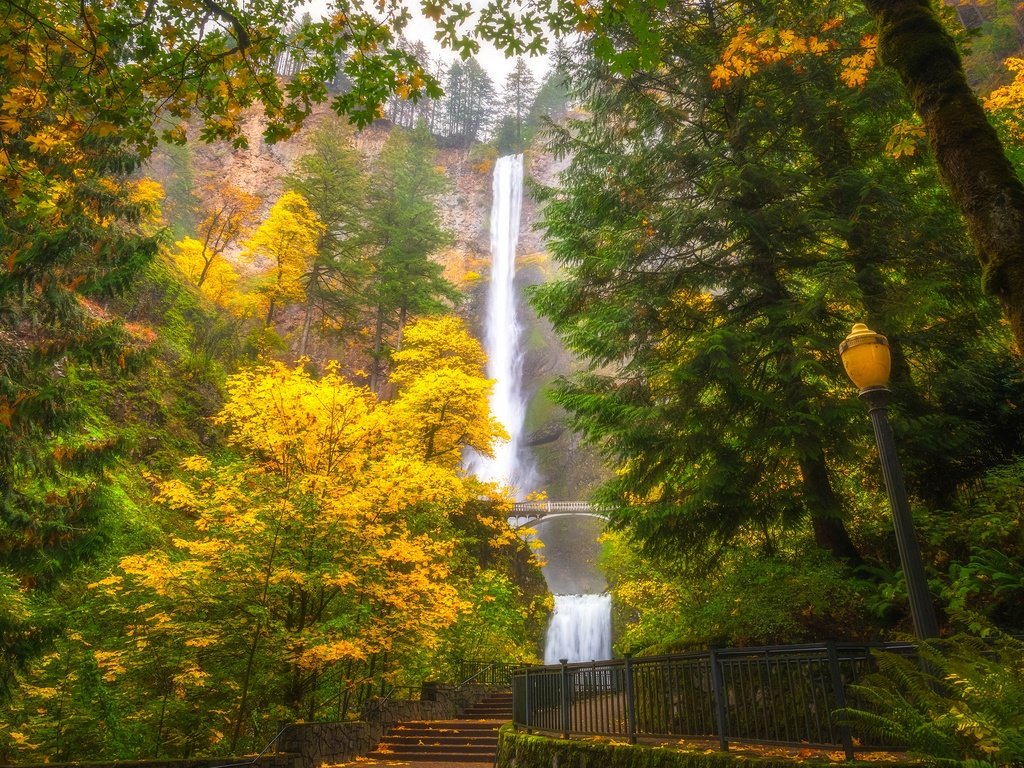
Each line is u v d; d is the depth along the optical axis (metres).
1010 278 2.97
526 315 80.06
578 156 13.55
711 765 5.84
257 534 12.85
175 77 5.62
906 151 6.41
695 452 10.93
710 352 10.56
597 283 12.96
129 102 5.55
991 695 3.62
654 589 16.19
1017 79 15.48
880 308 10.63
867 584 9.67
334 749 12.92
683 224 11.66
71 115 5.74
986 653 4.83
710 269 12.41
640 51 5.50
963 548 10.04
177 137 5.81
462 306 79.12
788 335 11.04
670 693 7.05
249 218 67.56
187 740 11.99
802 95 11.53
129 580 12.98
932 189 11.68
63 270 10.34
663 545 11.74
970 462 10.92
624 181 12.83
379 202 50.88
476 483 28.67
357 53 5.75
